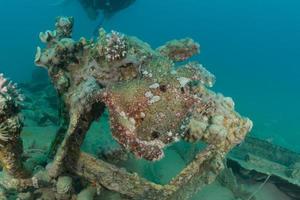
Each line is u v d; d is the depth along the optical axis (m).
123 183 3.42
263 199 5.98
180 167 5.90
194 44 3.87
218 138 3.12
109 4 13.36
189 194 3.72
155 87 2.88
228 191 5.86
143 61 3.11
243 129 3.33
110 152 4.18
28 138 5.14
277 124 14.16
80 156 3.33
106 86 3.02
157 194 3.41
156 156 2.68
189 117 2.88
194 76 3.24
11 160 3.03
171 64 3.21
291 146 11.52
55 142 3.76
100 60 3.09
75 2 19.58
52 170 3.43
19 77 18.53
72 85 3.41
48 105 8.19
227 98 3.43
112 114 2.81
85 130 3.19
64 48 3.35
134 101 2.80
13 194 3.95
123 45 2.95
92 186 3.80
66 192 3.57
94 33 13.17
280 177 6.08
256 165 6.82
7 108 2.64
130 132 2.71
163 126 2.74
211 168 3.54
